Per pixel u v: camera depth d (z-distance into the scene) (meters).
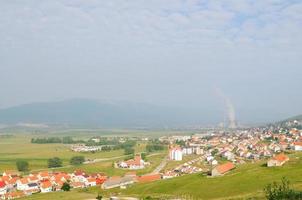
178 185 179.25
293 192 72.88
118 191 190.62
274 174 165.88
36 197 186.00
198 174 198.62
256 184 153.38
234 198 129.12
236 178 170.00
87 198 170.12
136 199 155.25
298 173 160.12
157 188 180.75
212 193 153.75
